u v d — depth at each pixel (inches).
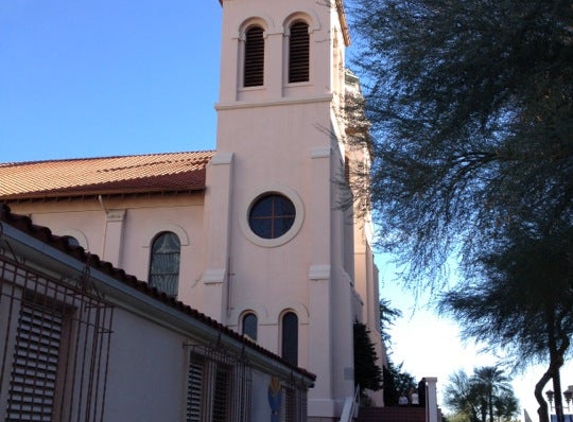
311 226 1024.2
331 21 1135.6
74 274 294.7
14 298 257.3
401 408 970.1
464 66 409.7
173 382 406.3
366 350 1059.9
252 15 1155.9
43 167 1347.2
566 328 619.2
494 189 405.7
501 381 2642.7
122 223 1086.4
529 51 400.2
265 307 1000.9
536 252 398.9
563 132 356.8
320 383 933.2
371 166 486.0
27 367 269.9
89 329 318.3
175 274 1063.0
